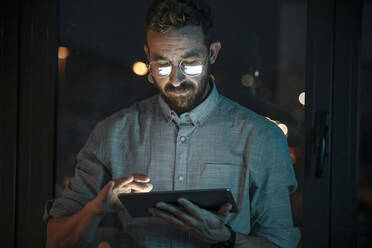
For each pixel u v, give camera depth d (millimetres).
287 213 1475
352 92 1610
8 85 1790
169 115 1558
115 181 1453
